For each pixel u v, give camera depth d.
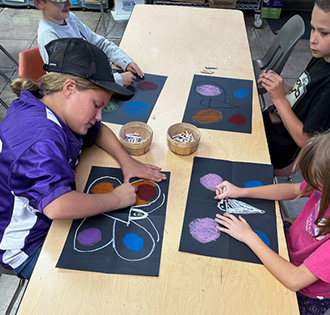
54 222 0.95
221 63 1.68
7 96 2.71
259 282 0.84
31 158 0.81
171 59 1.70
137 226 0.95
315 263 0.83
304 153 0.91
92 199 0.92
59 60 0.90
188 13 2.11
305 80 1.41
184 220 0.98
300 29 1.82
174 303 0.79
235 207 1.02
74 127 0.97
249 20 3.80
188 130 1.23
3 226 0.99
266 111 1.70
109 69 0.95
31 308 0.77
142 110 1.37
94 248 0.90
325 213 0.95
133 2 3.42
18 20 3.69
